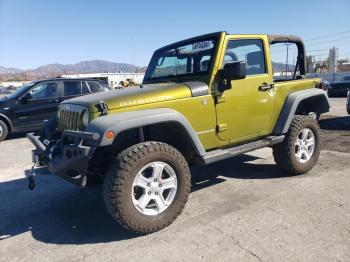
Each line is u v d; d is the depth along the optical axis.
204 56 4.24
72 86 10.63
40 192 5.02
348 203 3.95
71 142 3.64
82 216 4.07
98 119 3.34
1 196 4.91
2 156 7.62
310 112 5.65
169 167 3.54
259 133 4.68
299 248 3.03
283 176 5.05
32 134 4.30
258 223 3.55
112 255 3.13
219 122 4.17
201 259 2.96
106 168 3.82
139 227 3.35
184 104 3.84
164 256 3.05
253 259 2.91
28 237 3.60
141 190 3.50
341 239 3.14
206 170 5.54
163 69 4.83
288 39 5.14
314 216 3.64
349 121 10.13
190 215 3.85
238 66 3.79
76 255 3.18
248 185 4.73
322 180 4.78
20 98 9.95
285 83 4.92
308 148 5.12
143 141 3.68
